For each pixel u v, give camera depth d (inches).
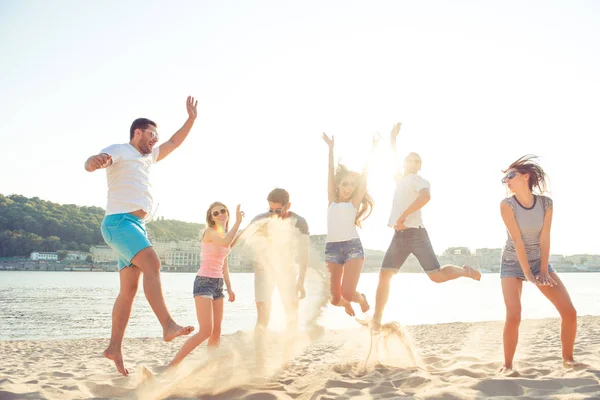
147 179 173.3
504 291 191.2
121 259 170.1
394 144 251.8
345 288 212.4
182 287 2420.0
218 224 195.5
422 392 151.8
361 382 167.9
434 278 226.5
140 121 175.8
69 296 1567.4
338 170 227.9
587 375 166.2
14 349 382.6
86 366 280.4
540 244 189.6
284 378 177.0
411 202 230.4
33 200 6855.3
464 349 326.3
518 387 150.9
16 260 6082.7
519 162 192.9
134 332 636.7
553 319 592.1
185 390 154.3
